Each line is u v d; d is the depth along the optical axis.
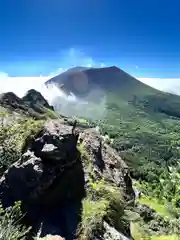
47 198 9.12
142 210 14.10
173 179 103.31
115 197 10.02
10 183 9.25
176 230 13.33
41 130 10.73
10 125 12.12
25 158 9.43
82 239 8.06
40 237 8.24
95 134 13.95
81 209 9.03
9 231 6.81
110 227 8.73
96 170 11.03
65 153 9.59
